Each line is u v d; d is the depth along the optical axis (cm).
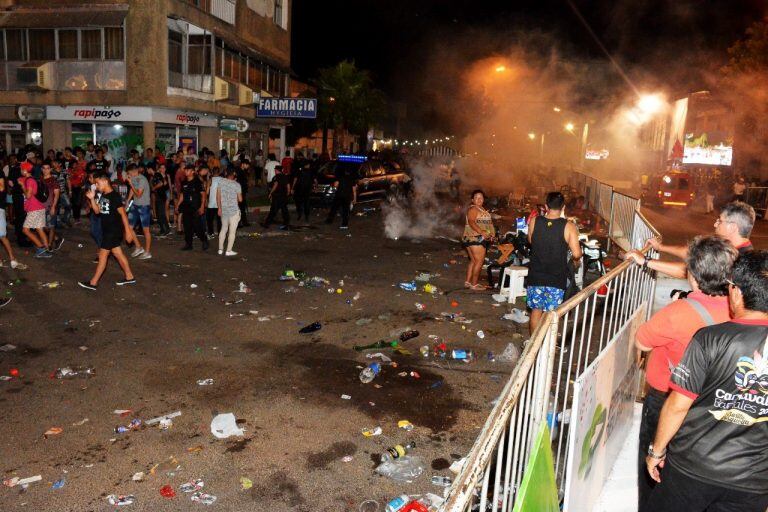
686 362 264
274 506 406
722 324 260
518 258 965
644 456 361
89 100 2272
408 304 901
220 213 1220
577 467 325
